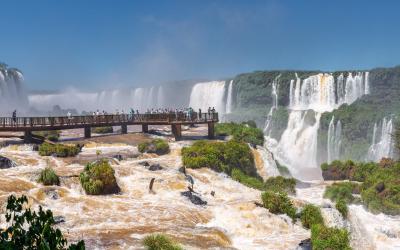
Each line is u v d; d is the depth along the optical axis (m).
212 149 50.50
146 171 41.72
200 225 30.50
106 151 53.03
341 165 61.00
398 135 75.12
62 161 44.81
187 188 38.19
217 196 40.34
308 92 105.06
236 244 28.28
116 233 26.58
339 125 89.19
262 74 117.00
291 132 97.06
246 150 55.72
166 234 26.95
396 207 42.22
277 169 59.91
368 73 100.12
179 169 43.53
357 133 87.00
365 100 96.25
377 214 42.19
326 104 101.69
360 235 34.31
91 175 35.91
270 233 31.05
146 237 24.83
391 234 35.47
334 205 35.91
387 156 81.44
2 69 109.44
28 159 43.75
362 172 56.78
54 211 30.22
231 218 32.22
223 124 72.94
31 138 52.47
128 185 38.06
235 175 48.62
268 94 114.06
